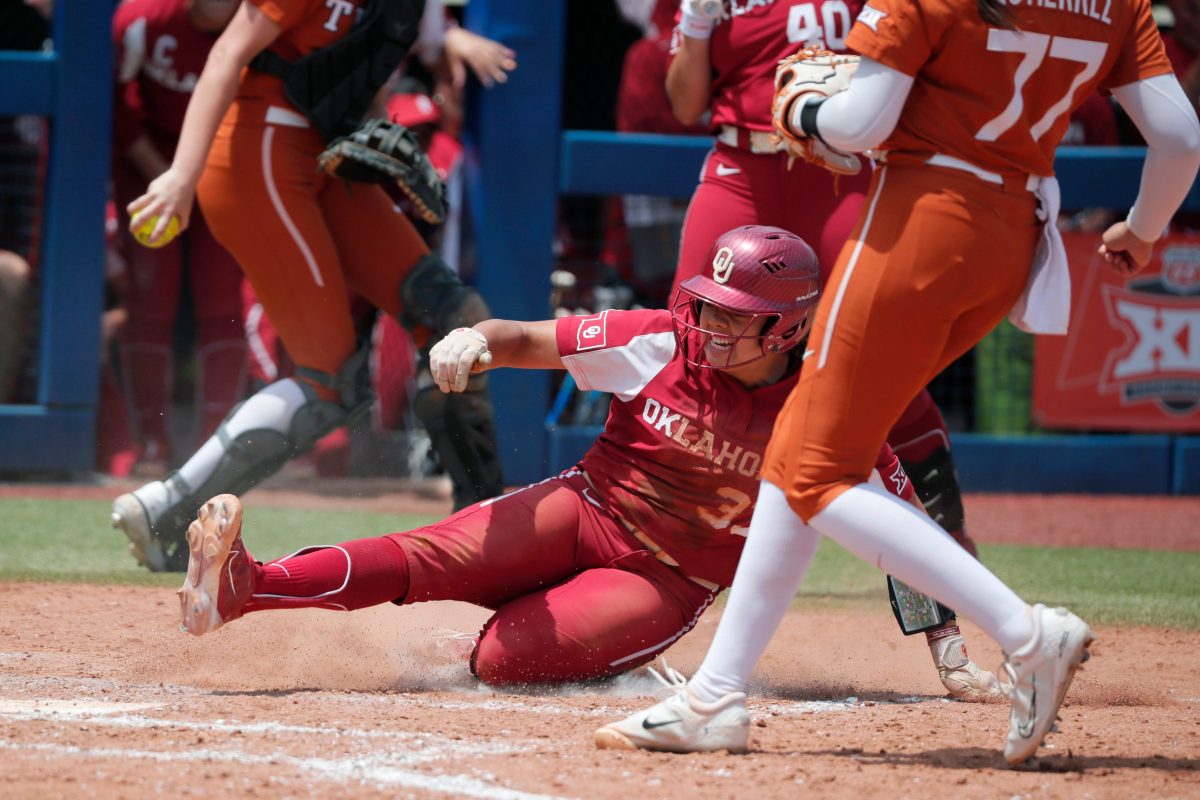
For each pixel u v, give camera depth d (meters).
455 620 14.84
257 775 8.38
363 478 30.16
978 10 8.61
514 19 28.11
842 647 14.78
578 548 11.89
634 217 29.69
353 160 16.34
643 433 11.54
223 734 9.52
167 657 12.72
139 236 15.85
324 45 16.78
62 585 17.20
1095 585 19.77
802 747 9.62
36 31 30.75
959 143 8.83
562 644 11.41
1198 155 9.30
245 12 16.17
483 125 28.31
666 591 11.72
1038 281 9.21
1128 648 15.01
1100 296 30.56
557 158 28.58
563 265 31.03
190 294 29.86
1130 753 9.65
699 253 16.53
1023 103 8.84
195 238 28.41
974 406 31.52
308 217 16.98
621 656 11.59
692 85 16.61
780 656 14.11
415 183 16.59
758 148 16.00
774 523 9.12
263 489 28.39
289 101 16.73
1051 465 30.78
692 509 11.47
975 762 9.20
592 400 29.62
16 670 12.08
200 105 16.03
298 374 17.27
